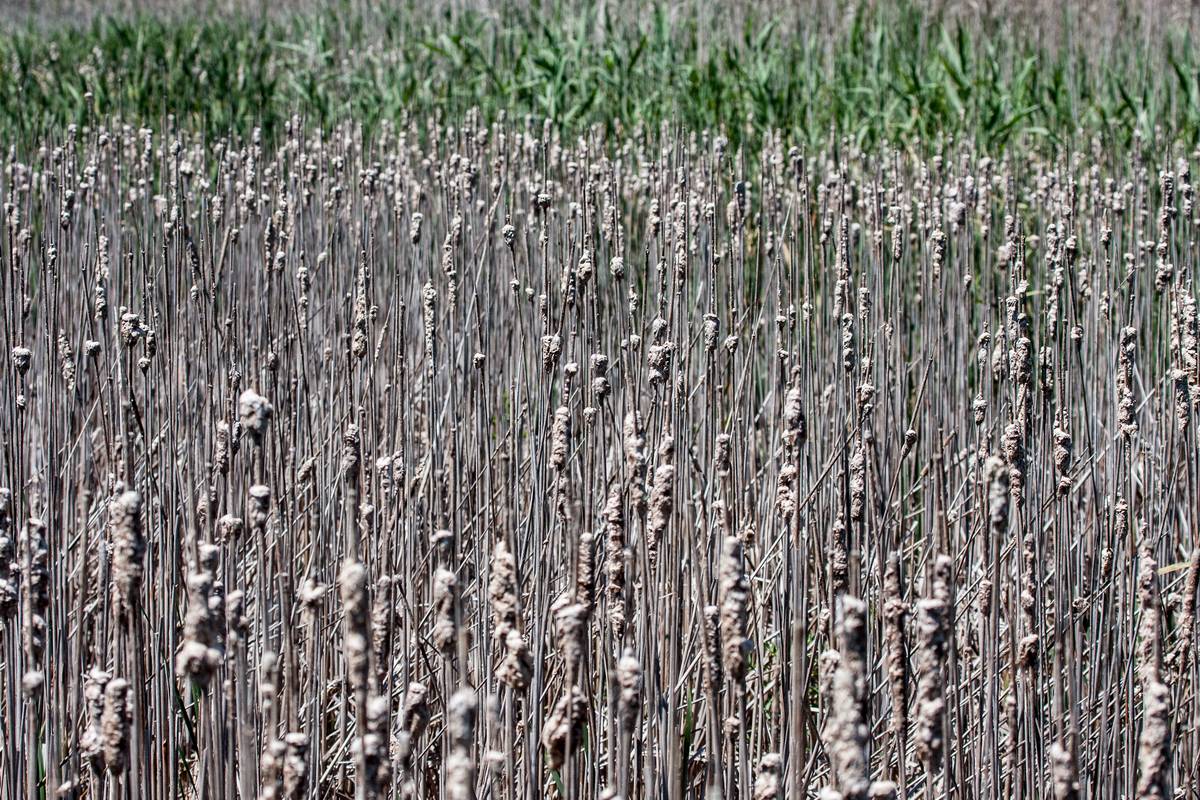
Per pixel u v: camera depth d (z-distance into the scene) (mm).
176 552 4266
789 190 8938
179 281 6129
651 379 4266
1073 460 5461
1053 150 11055
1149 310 6680
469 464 5449
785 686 3850
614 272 5266
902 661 3148
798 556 3377
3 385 5098
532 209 7219
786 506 3848
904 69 12703
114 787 3137
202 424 4891
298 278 6629
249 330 6168
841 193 7461
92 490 5020
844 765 2713
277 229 6273
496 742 3117
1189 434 4859
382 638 3430
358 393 5352
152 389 5457
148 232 7223
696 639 4352
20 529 4449
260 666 3945
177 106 13508
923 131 10844
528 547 4734
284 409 5562
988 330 6402
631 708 3031
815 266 8258
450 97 12586
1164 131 10906
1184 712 4387
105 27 18016
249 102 13281
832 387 5965
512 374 6297
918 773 4492
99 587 4219
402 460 4789
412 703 3115
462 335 5977
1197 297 7168
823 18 14672
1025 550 4207
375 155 10125
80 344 5844
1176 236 7777
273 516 4508
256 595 4285
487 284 6309
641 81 12539
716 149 7910
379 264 7641
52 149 9664
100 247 6102
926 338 6258
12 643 3648
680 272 5566
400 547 4691
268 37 16750
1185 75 11727
